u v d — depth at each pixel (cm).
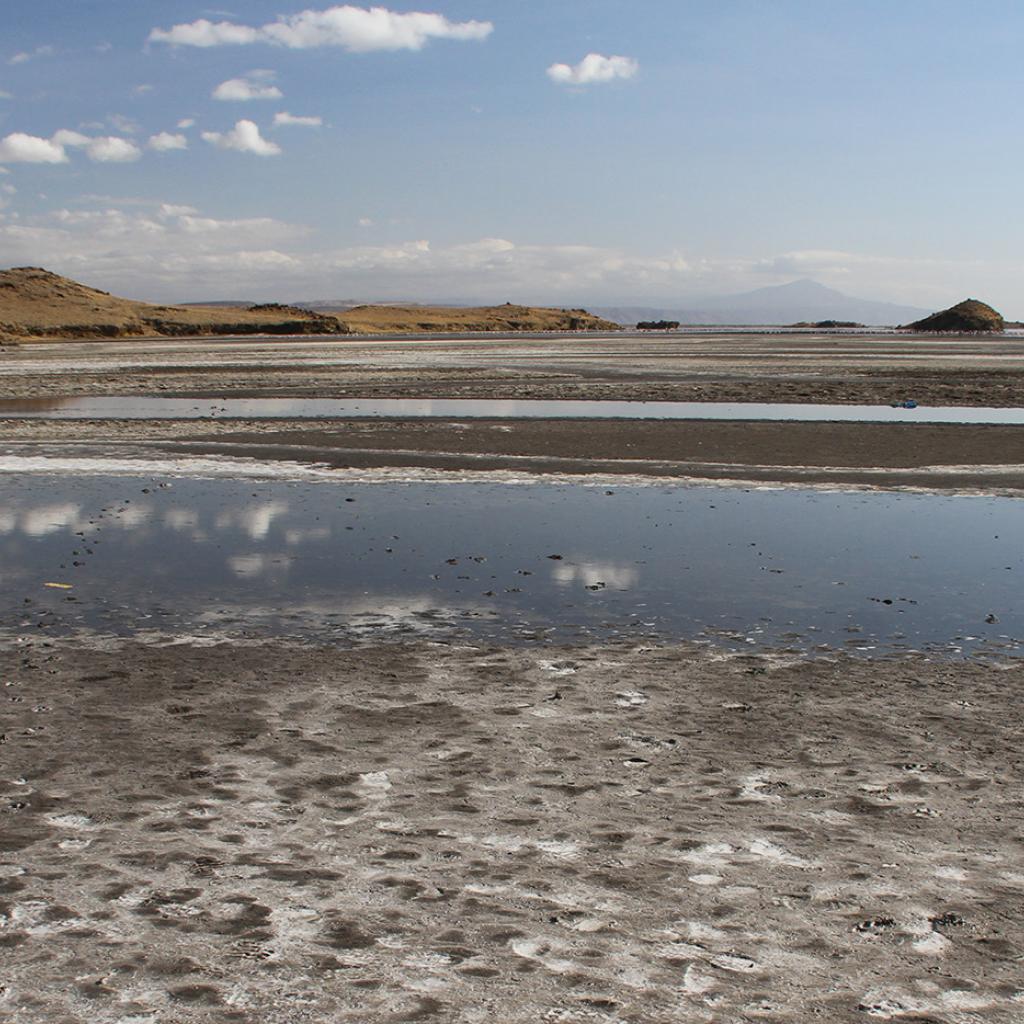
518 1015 417
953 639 1018
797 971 454
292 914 498
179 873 539
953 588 1213
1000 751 727
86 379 4678
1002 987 443
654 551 1398
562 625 1059
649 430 2723
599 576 1266
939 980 448
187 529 1523
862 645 996
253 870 543
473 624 1061
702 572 1284
